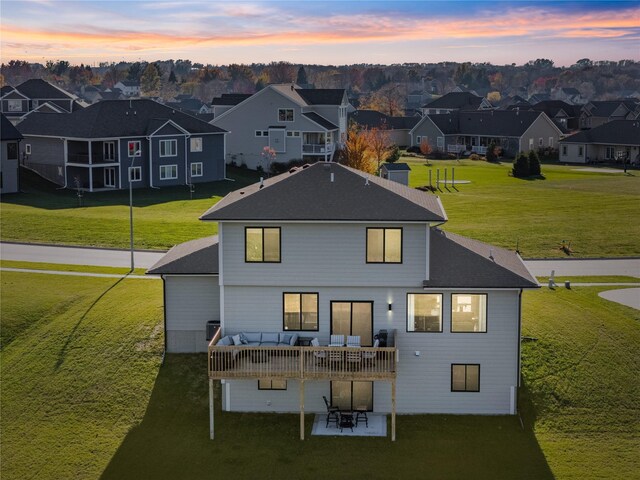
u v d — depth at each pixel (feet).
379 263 111.04
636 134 396.98
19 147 301.22
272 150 337.31
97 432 109.70
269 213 110.32
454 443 105.81
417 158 421.18
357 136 330.13
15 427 111.04
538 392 114.93
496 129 438.81
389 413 112.98
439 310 111.55
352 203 111.96
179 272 122.21
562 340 125.80
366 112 503.20
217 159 314.14
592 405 112.47
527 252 191.83
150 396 116.37
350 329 112.98
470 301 111.24
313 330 113.19
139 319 134.31
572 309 139.13
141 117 298.35
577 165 398.21
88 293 148.97
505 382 111.96
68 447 106.52
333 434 107.96
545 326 130.31
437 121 453.99
